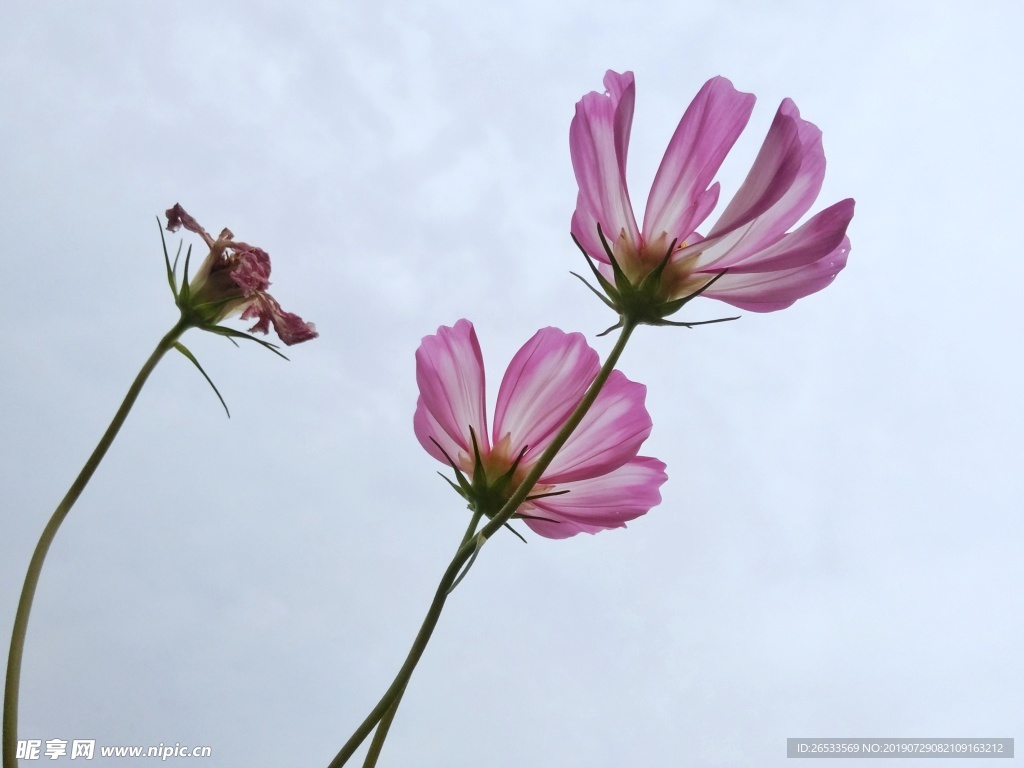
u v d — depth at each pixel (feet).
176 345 1.05
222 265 1.07
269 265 1.09
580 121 0.97
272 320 1.09
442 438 1.04
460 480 1.02
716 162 0.98
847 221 0.95
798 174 0.98
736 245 0.97
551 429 1.01
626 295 0.96
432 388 1.02
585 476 1.01
